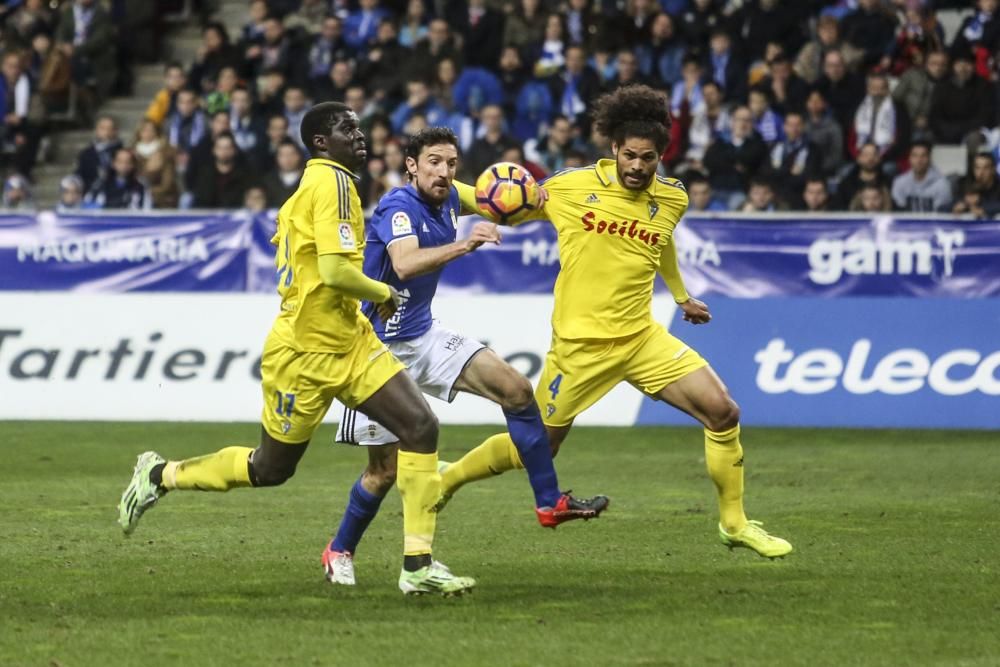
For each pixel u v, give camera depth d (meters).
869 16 53.25
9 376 42.19
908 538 24.20
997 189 47.38
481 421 41.47
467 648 16.09
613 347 21.64
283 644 16.30
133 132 61.94
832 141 50.31
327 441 39.00
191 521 26.03
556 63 54.69
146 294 42.16
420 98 53.66
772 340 40.88
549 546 23.48
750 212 46.34
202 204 52.31
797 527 25.44
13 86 59.16
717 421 21.25
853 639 16.58
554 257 45.75
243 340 41.72
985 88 51.31
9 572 20.95
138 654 15.80
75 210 49.19
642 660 15.55
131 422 41.50
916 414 39.94
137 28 64.44
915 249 44.16
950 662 15.47
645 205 21.36
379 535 24.72
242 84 56.09
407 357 20.73
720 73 53.34
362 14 58.97
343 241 18.12
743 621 17.56
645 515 26.89
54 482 31.17
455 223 20.83
